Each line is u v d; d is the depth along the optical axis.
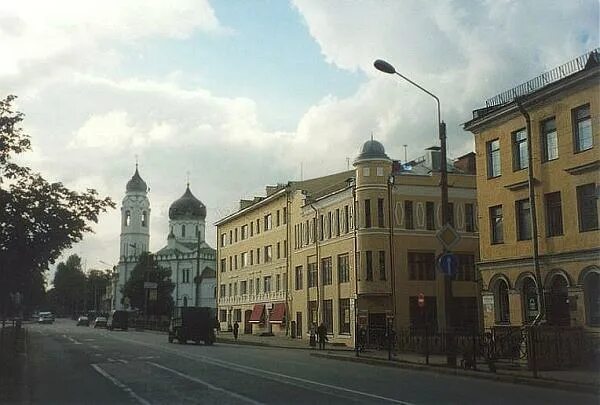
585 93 25.16
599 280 24.45
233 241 75.88
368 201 45.44
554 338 21.75
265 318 63.81
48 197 26.45
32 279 32.09
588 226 25.14
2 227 25.80
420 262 46.12
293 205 58.06
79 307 170.50
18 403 13.66
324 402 13.23
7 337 40.31
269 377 19.03
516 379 17.97
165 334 66.62
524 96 27.77
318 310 51.12
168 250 127.62
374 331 37.53
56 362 25.56
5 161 24.48
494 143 30.95
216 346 41.09
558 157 26.52
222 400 13.74
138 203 135.62
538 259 27.23
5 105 23.16
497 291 30.42
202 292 120.56
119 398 14.37
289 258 58.31
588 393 15.41
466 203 48.38
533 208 27.55
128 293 105.88
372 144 46.25
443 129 23.39
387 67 22.38
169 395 14.75
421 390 15.63
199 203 131.25
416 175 46.78
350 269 46.22
